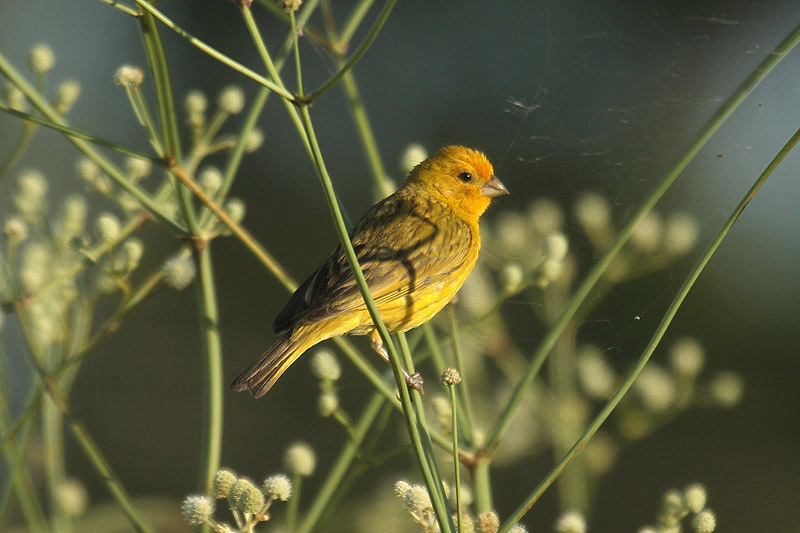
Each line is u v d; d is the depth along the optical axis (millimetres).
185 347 15352
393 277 7262
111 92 17375
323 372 6785
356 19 8430
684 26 14906
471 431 6695
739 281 15031
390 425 13281
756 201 14164
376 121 17344
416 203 7945
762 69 6785
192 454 13906
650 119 14344
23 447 7043
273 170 17750
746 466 13391
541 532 12680
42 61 7641
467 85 16734
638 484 13164
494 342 8250
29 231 8172
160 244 16297
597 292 8422
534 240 8586
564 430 7918
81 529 7828
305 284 7609
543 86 15289
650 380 7969
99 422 14102
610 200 13789
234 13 18375
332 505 6668
